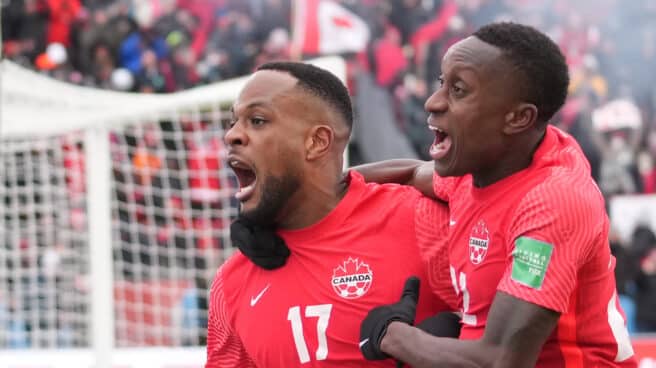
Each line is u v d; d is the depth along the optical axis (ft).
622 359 28.07
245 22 104.01
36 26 101.86
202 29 103.76
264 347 30.66
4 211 67.46
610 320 27.61
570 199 25.59
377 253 30.17
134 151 67.31
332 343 29.78
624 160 103.14
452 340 26.37
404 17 106.83
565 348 26.89
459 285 28.43
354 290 29.84
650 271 87.61
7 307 69.31
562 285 25.22
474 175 27.81
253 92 29.27
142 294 67.36
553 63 26.32
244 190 29.60
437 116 26.86
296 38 80.59
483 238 27.43
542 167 26.86
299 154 29.32
